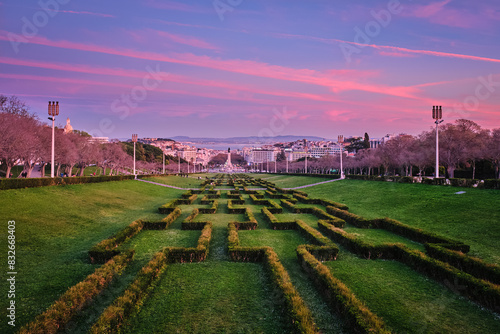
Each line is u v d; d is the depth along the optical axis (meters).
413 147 66.25
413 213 21.20
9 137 33.41
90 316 7.80
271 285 9.54
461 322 7.45
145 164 106.44
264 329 7.30
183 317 7.85
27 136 35.50
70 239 14.97
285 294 8.18
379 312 7.90
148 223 18.66
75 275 10.39
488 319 7.59
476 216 17.38
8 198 19.17
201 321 7.65
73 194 25.69
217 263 12.16
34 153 40.03
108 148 72.25
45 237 14.45
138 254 13.24
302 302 7.79
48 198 21.89
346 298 7.71
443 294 9.01
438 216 19.14
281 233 17.92
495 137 50.91
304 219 22.59
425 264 10.52
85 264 11.56
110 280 9.60
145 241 15.69
